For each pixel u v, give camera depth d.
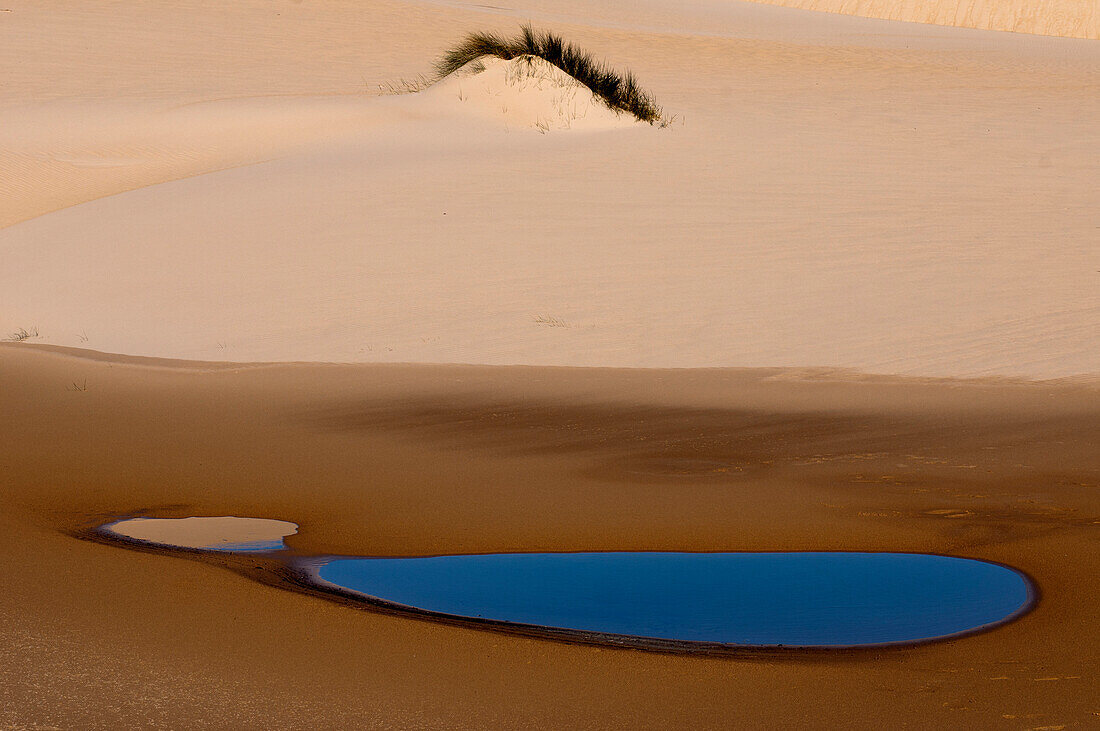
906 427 33.25
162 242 65.06
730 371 41.62
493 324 48.88
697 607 19.25
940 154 83.75
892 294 51.09
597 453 30.61
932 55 171.12
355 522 24.48
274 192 73.81
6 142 97.31
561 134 94.69
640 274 55.25
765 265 56.16
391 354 45.41
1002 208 66.56
